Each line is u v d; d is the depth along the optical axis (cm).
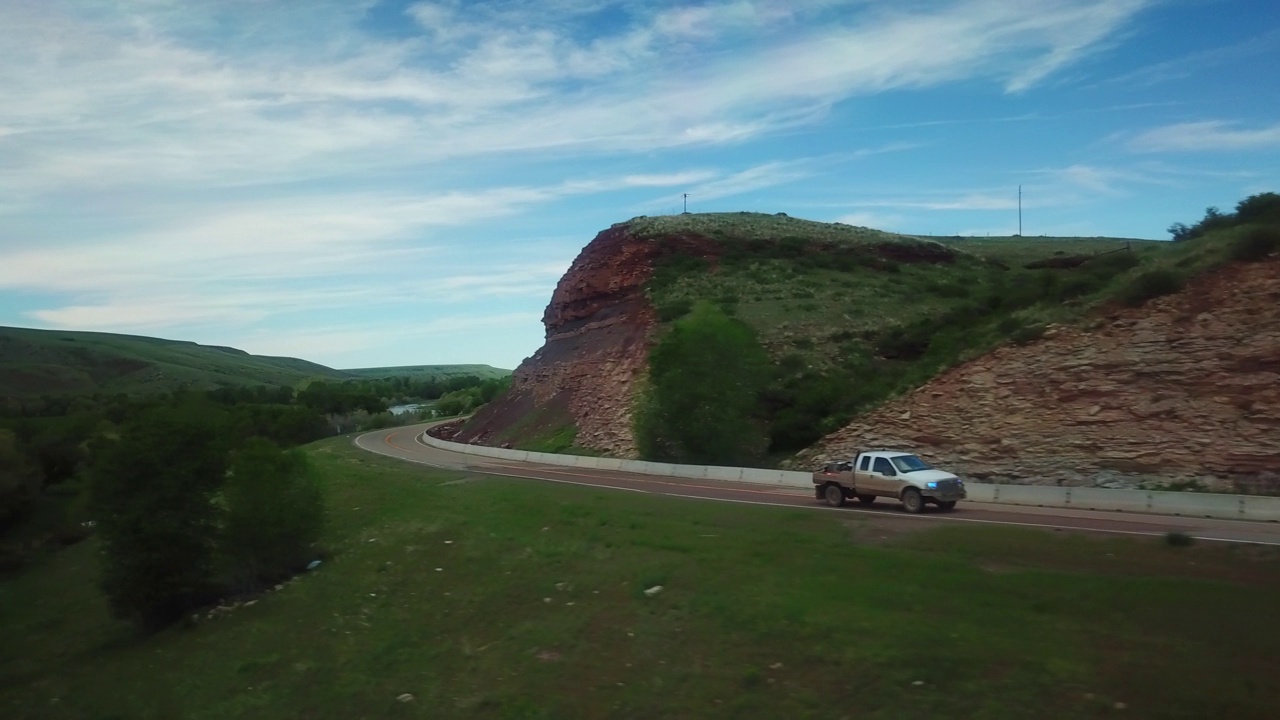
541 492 3616
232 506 3052
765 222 8575
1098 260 4403
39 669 2900
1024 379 3462
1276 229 3191
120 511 3008
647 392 4856
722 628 1631
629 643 1712
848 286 6575
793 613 1589
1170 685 1120
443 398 14325
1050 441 3166
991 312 4956
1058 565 1797
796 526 2434
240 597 2977
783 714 1291
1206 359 2992
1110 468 2936
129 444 3045
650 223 7938
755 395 4594
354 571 2867
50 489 5938
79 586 3878
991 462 3281
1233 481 2664
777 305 6031
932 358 4266
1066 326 3553
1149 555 1828
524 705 1596
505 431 6812
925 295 6366
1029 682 1188
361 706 1836
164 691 2270
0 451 5359
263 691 2075
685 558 2122
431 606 2334
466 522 3066
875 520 2455
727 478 4019
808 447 4162
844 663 1366
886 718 1197
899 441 3659
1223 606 1388
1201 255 3444
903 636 1398
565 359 6931
